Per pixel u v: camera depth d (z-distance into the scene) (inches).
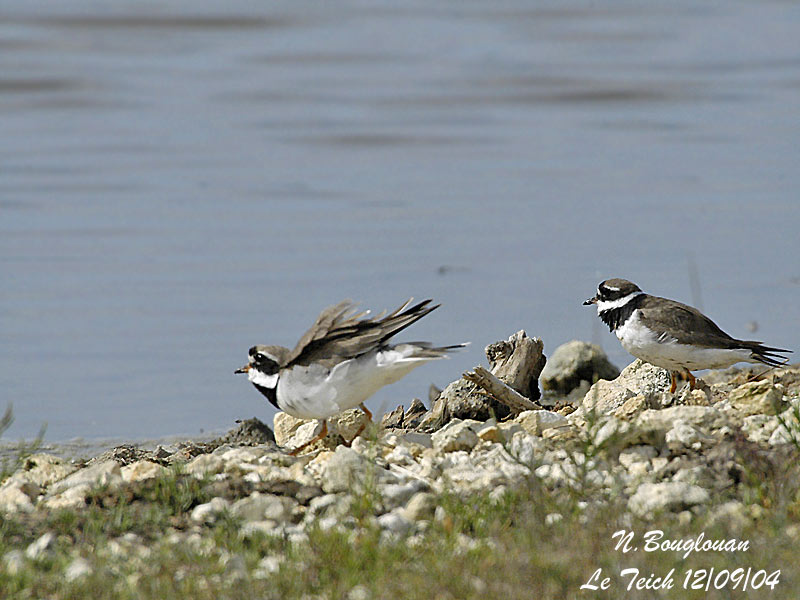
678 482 350.3
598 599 288.7
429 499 346.3
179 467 384.5
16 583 300.4
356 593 292.8
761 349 487.5
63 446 538.6
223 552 323.0
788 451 360.2
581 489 348.2
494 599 287.6
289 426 508.1
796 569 293.1
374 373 414.3
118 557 319.9
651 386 530.6
